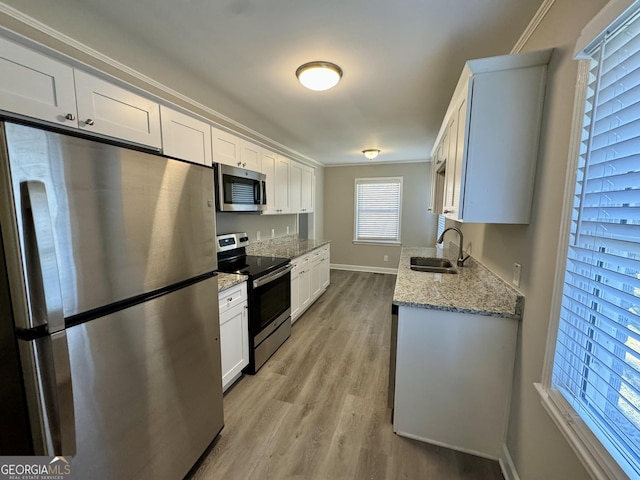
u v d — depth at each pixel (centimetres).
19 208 70
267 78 189
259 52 157
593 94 86
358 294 448
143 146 167
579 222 92
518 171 126
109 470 97
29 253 71
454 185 162
